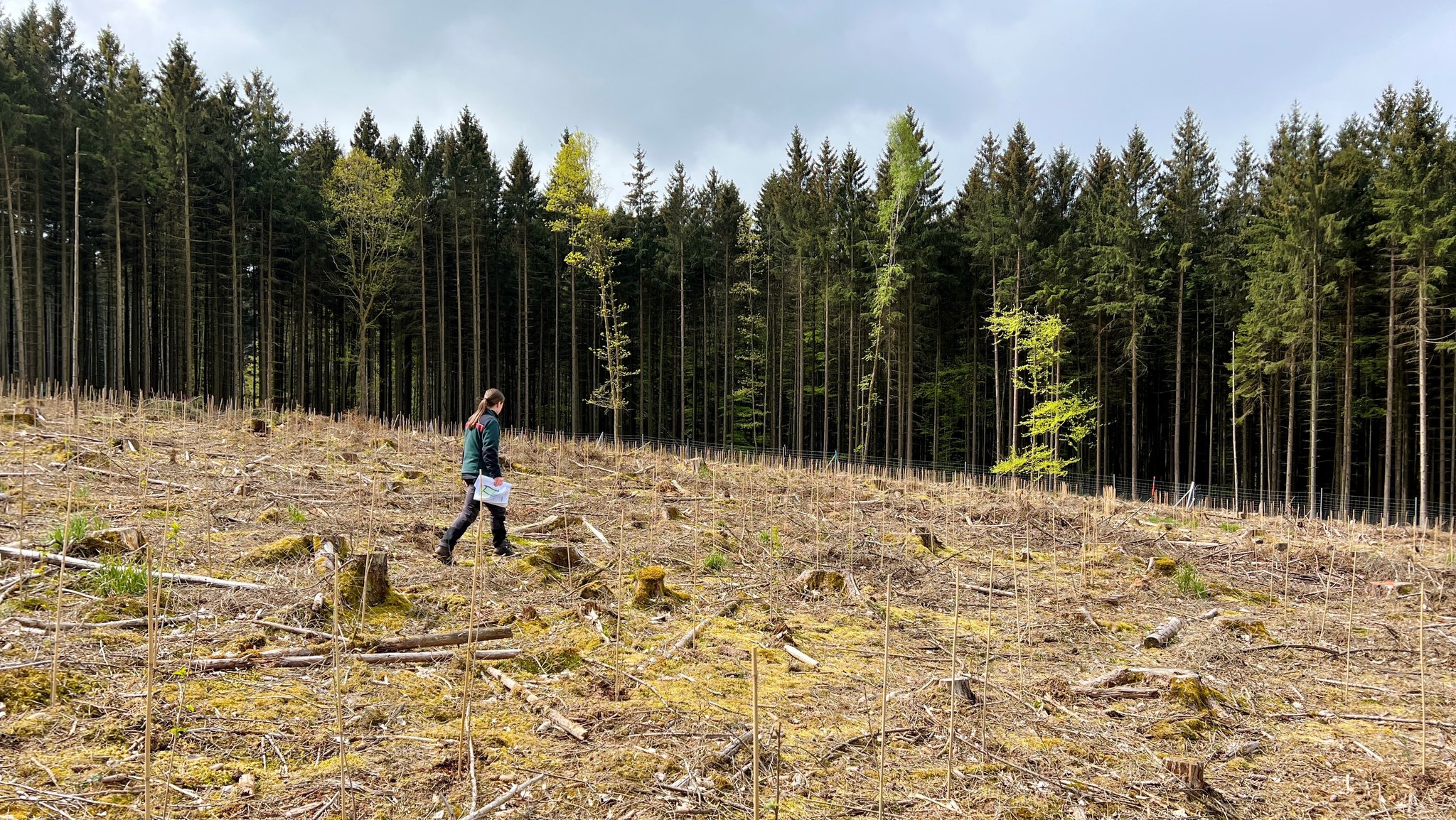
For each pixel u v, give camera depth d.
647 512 9.36
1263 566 9.22
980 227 31.47
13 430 8.95
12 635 3.64
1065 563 8.82
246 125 32.81
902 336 33.34
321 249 33.50
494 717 3.52
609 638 4.78
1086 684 4.64
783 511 10.27
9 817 2.35
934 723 3.86
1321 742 4.04
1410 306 23.09
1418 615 7.18
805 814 2.91
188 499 6.92
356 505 7.67
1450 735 4.20
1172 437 36.44
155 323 32.12
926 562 8.18
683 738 3.46
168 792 2.60
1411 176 21.92
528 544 7.06
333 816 2.58
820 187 40.38
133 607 4.18
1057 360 21.67
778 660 4.73
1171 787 3.38
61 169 26.09
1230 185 39.31
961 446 39.22
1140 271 28.56
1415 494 28.83
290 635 4.11
